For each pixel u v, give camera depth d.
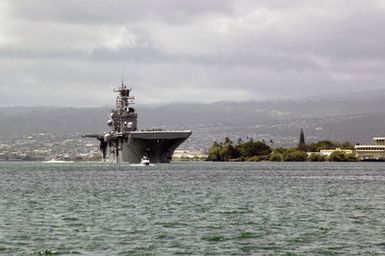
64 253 79.19
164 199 146.25
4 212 119.62
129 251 80.00
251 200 143.50
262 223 103.38
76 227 98.62
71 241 86.56
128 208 126.00
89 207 128.12
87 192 168.12
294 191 171.88
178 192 167.62
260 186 193.62
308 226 99.81
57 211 120.94
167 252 79.44
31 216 113.12
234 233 92.81
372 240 86.94
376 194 161.62
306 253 78.69
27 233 93.00
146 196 154.62
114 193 164.50
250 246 83.12
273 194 160.88
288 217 111.19
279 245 83.75
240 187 188.88
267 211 120.62
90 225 100.75
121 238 88.69
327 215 113.94
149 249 81.06
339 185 199.50
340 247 82.12
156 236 90.12
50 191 172.75
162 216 112.56
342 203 136.25
